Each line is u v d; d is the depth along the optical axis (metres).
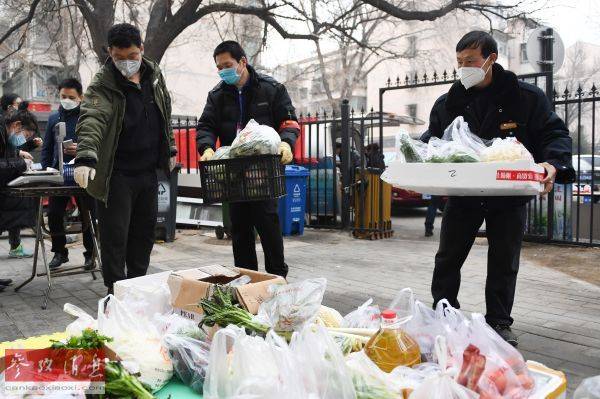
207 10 10.93
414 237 9.01
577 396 1.84
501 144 2.79
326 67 27.14
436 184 2.82
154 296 2.70
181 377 2.04
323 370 1.75
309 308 2.17
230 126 3.99
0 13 15.35
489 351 1.89
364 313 2.45
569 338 3.71
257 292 2.45
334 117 9.33
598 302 4.68
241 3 14.59
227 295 2.39
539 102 3.18
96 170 3.64
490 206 3.25
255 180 3.32
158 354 2.02
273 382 1.70
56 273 5.03
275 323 2.17
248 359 1.76
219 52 3.80
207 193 3.44
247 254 4.05
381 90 8.61
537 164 2.80
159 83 3.99
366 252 7.29
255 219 3.87
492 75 3.20
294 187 8.63
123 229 3.79
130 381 1.76
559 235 7.88
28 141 6.41
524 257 6.97
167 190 7.95
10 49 18.20
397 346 1.97
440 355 1.80
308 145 9.70
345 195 9.16
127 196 3.82
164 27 10.63
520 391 1.77
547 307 4.52
